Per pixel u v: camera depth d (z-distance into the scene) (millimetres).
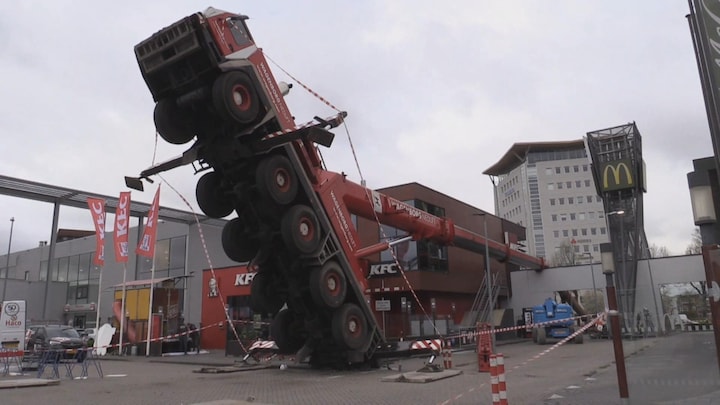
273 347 21766
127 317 31109
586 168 134125
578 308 44562
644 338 11594
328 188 17266
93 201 31531
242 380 16359
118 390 14266
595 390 11695
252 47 14859
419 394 12242
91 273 48812
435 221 24328
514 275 42719
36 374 19359
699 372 9539
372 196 19781
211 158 15344
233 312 34094
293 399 12086
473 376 15570
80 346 27844
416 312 31484
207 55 13453
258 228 16375
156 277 42500
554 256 118875
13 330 21969
